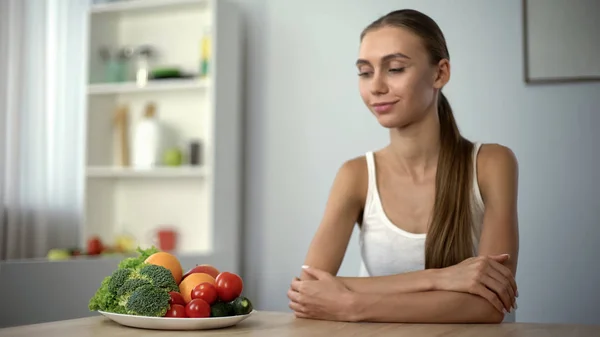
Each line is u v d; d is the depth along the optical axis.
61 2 3.60
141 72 3.57
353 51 3.37
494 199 1.53
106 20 3.70
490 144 1.61
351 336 0.96
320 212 3.39
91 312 2.08
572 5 2.91
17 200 3.33
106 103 3.70
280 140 3.50
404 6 3.26
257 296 3.49
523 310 2.94
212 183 3.30
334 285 1.25
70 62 3.64
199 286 1.05
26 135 3.40
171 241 3.49
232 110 3.43
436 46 1.43
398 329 1.06
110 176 3.72
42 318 1.91
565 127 2.92
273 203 3.49
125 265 1.12
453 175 1.52
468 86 3.10
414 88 1.40
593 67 2.87
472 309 1.22
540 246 2.93
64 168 3.59
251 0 3.60
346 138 3.36
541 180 2.95
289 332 1.00
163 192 3.67
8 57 3.32
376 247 1.59
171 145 3.66
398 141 1.55
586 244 2.86
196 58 3.63
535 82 2.96
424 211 1.55
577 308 2.86
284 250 3.45
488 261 1.28
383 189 1.60
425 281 1.26
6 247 3.29
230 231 3.41
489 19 3.08
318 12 3.45
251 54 3.58
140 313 1.00
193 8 3.58
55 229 3.54
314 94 3.44
